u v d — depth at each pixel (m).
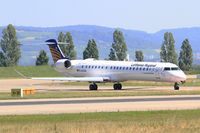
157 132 85.62
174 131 86.50
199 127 90.94
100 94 179.38
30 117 109.56
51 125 93.81
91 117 109.25
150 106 132.25
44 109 126.62
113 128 88.50
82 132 85.25
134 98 158.38
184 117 107.44
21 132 85.81
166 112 116.88
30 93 192.12
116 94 178.25
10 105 137.62
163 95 172.25
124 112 117.69
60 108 128.75
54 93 191.88
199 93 181.12
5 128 90.38
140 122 98.50
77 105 136.00
